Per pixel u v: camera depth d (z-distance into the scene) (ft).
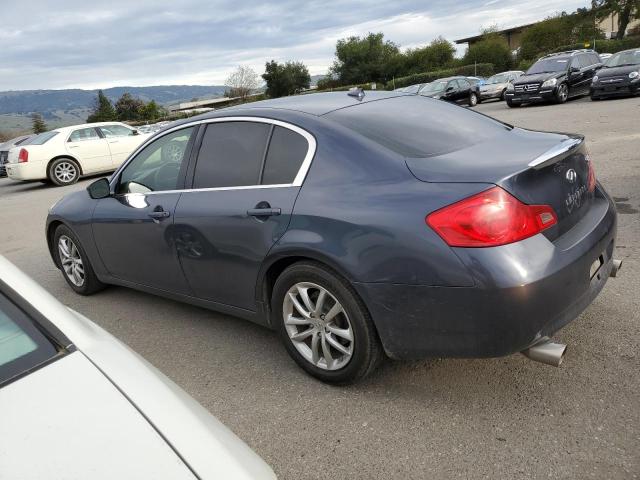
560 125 42.57
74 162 48.55
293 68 267.80
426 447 8.15
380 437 8.48
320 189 9.38
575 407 8.66
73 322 5.56
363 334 9.09
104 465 4.12
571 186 9.10
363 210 8.68
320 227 9.12
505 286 7.59
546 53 166.61
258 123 10.82
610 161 26.21
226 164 11.13
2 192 50.16
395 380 9.91
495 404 8.96
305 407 9.46
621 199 19.94
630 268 13.74
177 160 12.18
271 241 9.84
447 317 8.09
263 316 10.82
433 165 8.73
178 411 4.71
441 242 7.93
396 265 8.30
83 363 5.02
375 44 245.04
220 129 11.50
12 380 4.79
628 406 8.54
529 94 64.54
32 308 5.48
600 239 9.04
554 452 7.75
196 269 11.67
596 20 179.22
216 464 4.24
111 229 13.64
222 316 13.73
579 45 154.40
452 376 9.86
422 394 9.44
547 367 9.80
